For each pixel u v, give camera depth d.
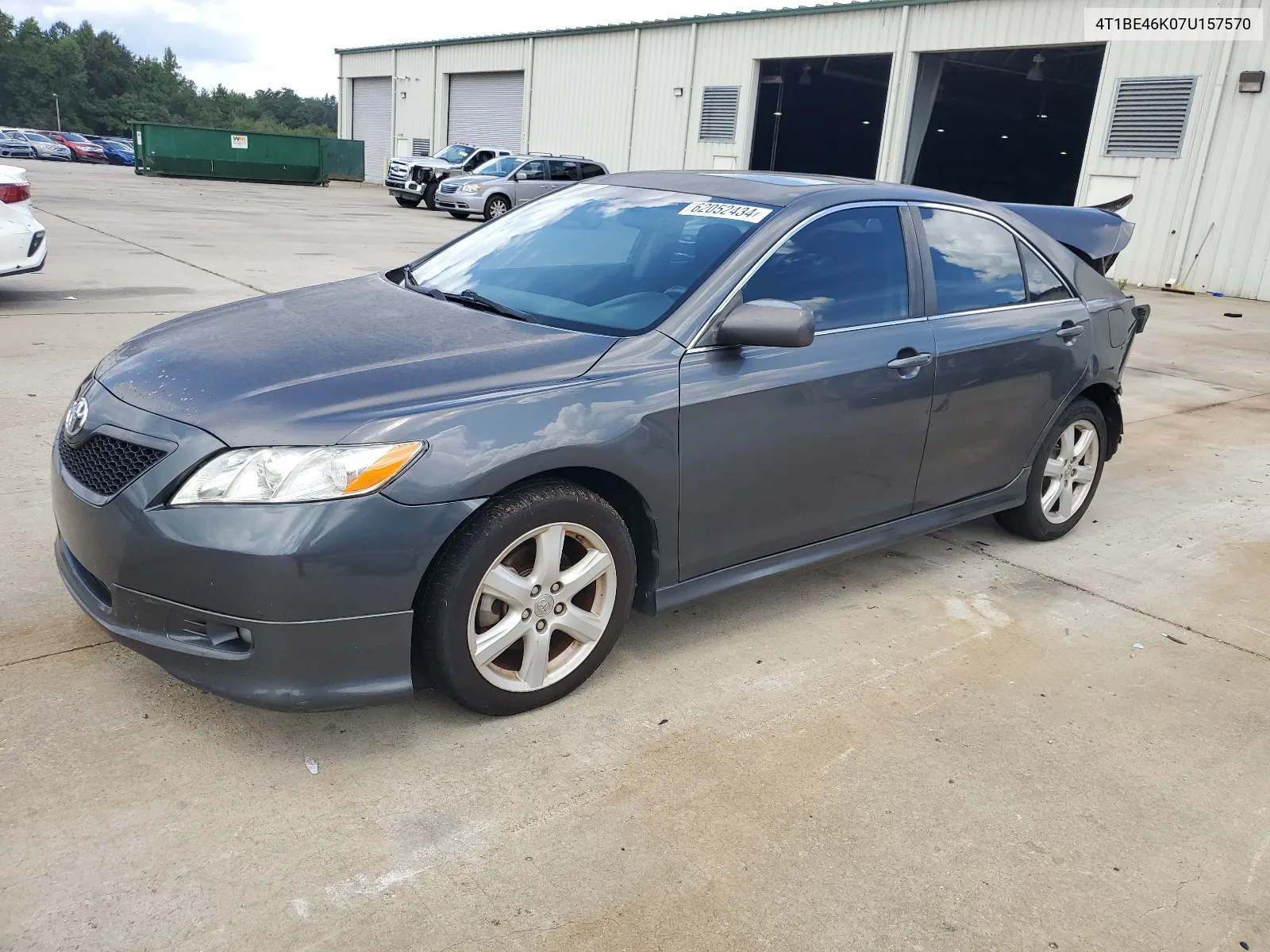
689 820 2.50
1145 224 17.73
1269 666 3.62
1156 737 3.08
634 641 3.43
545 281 3.41
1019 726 3.08
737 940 2.12
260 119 155.62
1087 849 2.52
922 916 2.24
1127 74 17.66
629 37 27.28
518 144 32.50
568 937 2.09
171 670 2.49
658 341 2.97
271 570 2.33
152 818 2.34
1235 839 2.61
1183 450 6.65
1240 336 12.16
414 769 2.61
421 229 19.41
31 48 119.81
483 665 2.71
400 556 2.45
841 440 3.42
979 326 3.91
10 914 2.02
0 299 8.51
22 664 2.94
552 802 2.53
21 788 2.39
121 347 3.17
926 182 32.41
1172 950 2.20
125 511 2.44
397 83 37.78
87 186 25.12
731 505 3.18
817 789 2.67
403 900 2.16
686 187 3.75
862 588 4.06
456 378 2.67
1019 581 4.25
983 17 19.67
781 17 23.36
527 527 2.67
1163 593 4.23
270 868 2.22
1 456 4.68
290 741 2.69
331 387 2.56
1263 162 16.17
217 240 14.40
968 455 4.01
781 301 3.02
